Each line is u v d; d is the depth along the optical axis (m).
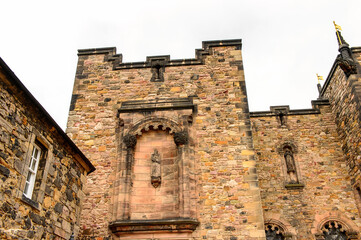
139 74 18.11
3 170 8.80
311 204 17.41
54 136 11.55
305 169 18.25
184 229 13.88
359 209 16.94
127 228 13.99
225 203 14.62
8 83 9.21
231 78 17.58
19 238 9.25
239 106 16.78
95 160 16.05
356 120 16.81
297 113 19.66
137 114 16.41
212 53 18.34
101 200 15.17
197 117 16.61
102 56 18.80
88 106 17.44
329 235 16.92
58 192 11.58
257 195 14.70
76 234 12.74
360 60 17.69
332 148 18.64
